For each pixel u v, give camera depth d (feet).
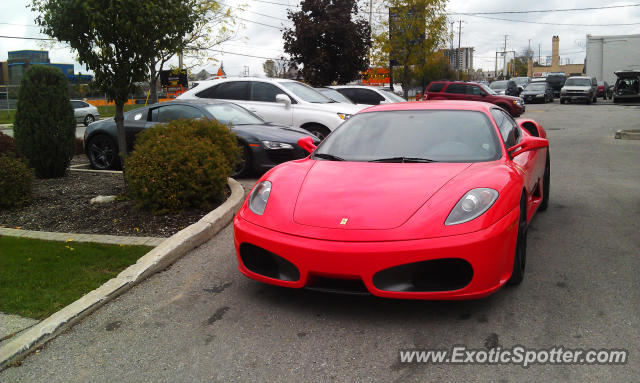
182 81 63.87
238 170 26.55
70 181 25.09
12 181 19.72
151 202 18.31
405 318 10.24
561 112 81.66
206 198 19.24
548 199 19.42
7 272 12.87
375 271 9.52
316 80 61.98
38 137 24.99
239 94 35.32
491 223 9.95
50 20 18.66
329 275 9.80
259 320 10.38
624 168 28.14
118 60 19.63
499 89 115.55
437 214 9.93
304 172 12.28
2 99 119.55
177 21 19.83
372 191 10.82
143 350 9.39
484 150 12.59
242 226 11.15
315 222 10.27
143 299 11.63
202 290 12.05
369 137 13.64
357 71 64.39
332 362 8.71
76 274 12.78
